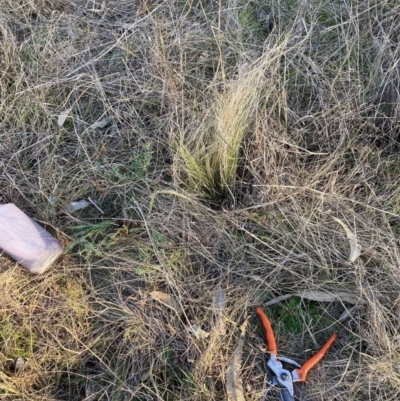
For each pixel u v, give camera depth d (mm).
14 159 1187
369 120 1171
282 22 1298
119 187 1134
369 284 1027
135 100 1222
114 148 1188
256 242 1069
